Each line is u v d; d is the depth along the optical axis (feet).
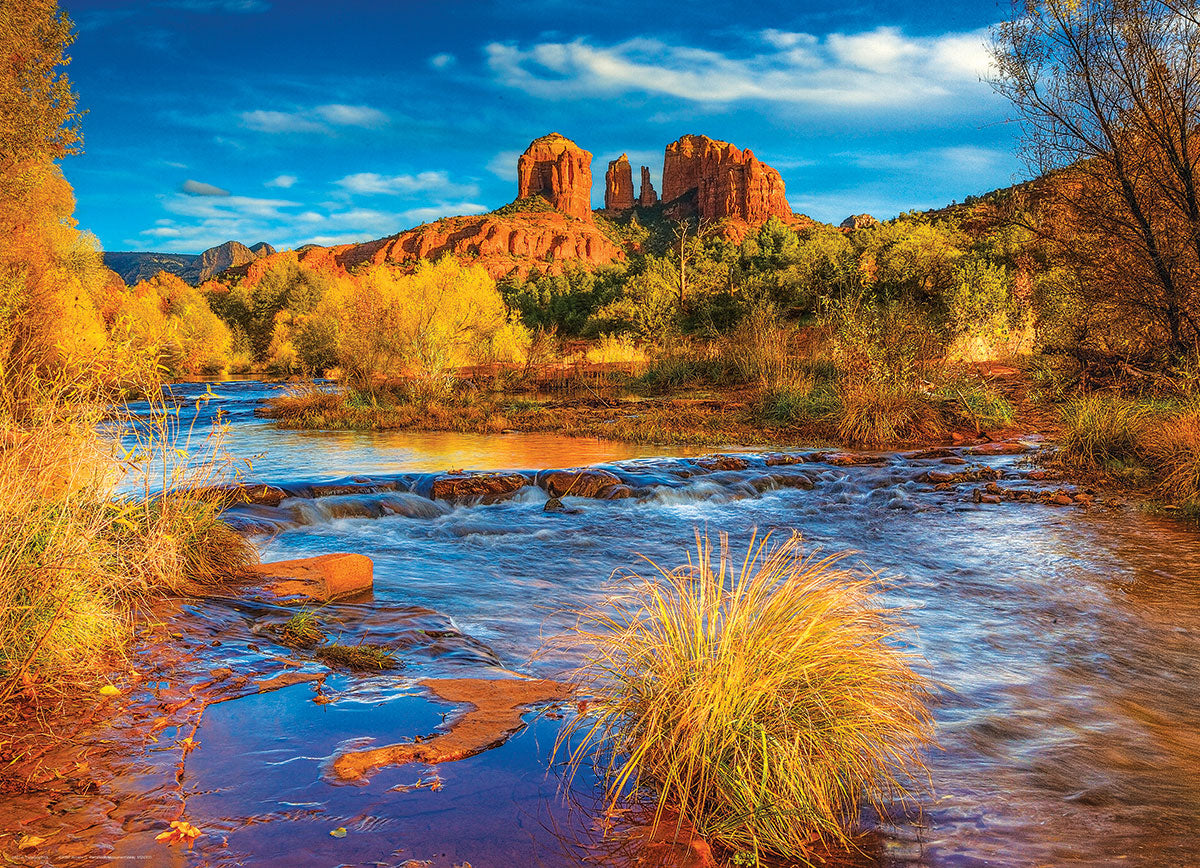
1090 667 13.74
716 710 8.84
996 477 33.35
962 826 8.67
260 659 12.77
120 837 7.56
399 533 24.25
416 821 8.16
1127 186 36.70
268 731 10.12
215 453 19.80
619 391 74.59
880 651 10.41
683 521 26.40
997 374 53.83
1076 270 40.09
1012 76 38.32
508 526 25.36
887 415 45.32
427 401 65.67
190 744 9.64
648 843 8.00
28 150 59.06
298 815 8.15
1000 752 10.52
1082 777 9.85
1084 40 36.81
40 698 10.75
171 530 16.87
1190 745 10.88
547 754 9.87
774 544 23.25
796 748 8.59
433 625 15.26
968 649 14.49
